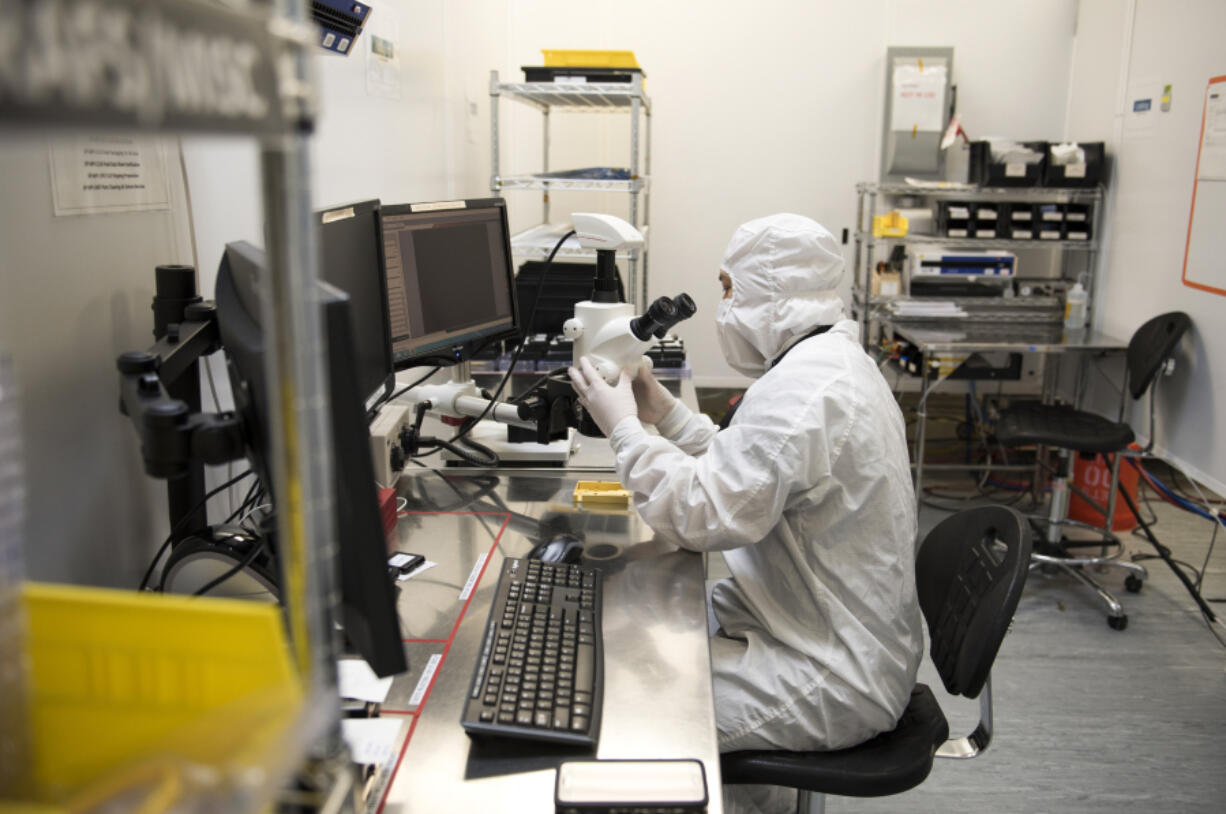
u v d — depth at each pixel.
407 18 2.38
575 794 0.83
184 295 1.06
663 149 4.30
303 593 0.51
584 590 1.21
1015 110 4.19
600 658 1.08
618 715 0.99
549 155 4.37
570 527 1.51
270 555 0.97
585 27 4.19
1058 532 3.14
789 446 1.26
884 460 1.33
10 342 0.88
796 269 1.47
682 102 4.24
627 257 3.05
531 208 4.34
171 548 1.18
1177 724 2.31
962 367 3.92
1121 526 3.42
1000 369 3.92
